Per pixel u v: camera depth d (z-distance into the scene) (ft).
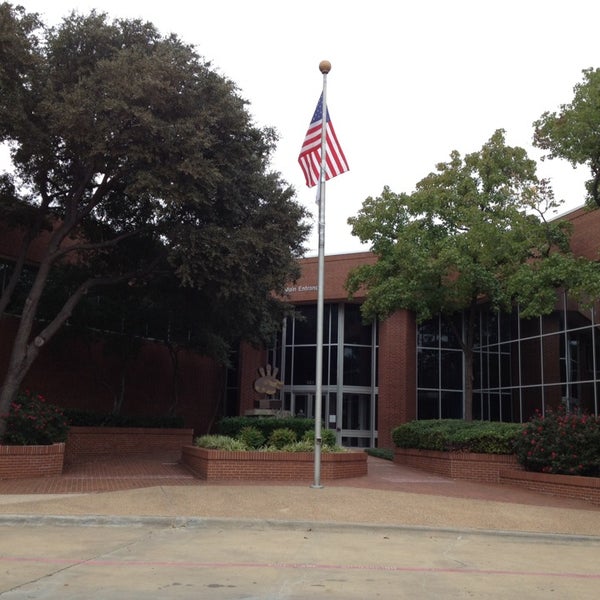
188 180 54.29
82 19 58.49
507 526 38.27
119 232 70.54
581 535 36.65
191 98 55.11
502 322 95.09
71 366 85.61
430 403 98.07
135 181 53.93
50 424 57.62
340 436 98.99
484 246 62.85
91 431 77.36
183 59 55.62
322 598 22.16
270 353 106.73
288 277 72.43
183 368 102.12
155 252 69.31
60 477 53.57
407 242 67.97
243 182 62.80
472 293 70.28
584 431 51.11
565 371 79.77
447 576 26.48
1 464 50.67
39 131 53.47
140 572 25.43
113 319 80.28
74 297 61.52
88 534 33.73
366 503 42.73
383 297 70.54
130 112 50.96
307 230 73.36
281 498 43.47
